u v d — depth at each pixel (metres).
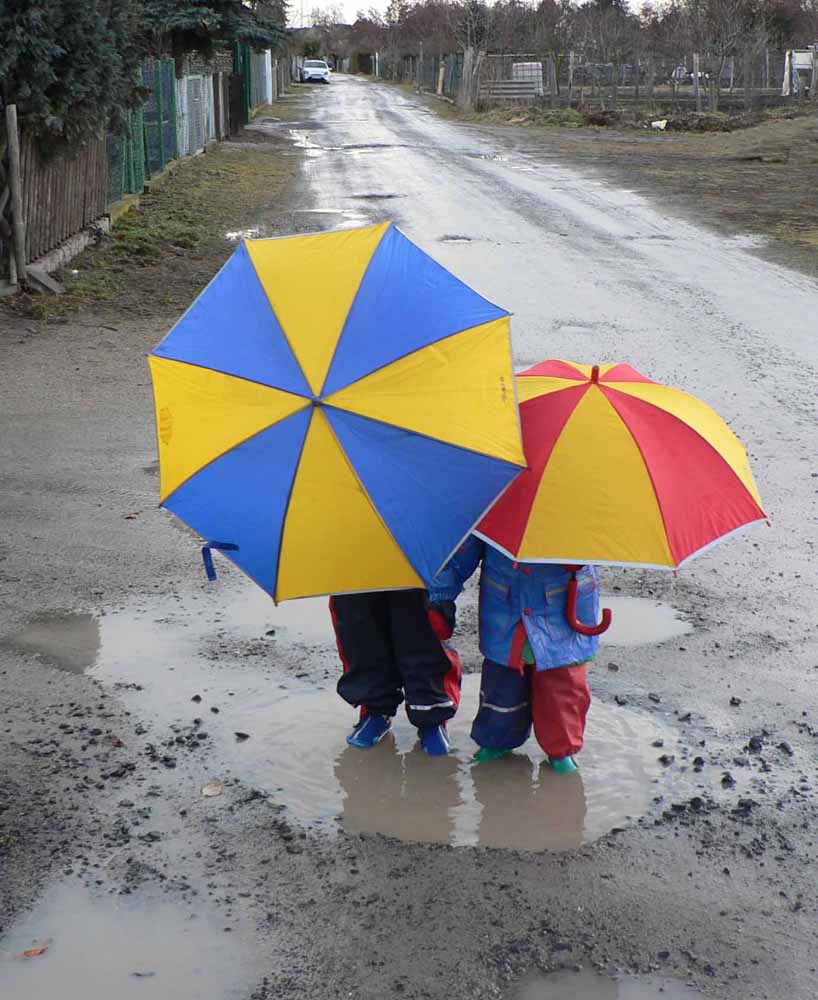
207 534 3.50
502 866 3.72
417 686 4.18
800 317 12.33
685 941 3.39
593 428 3.63
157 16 26.58
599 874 3.68
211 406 3.54
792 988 3.21
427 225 18.08
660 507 3.55
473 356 3.52
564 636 3.98
